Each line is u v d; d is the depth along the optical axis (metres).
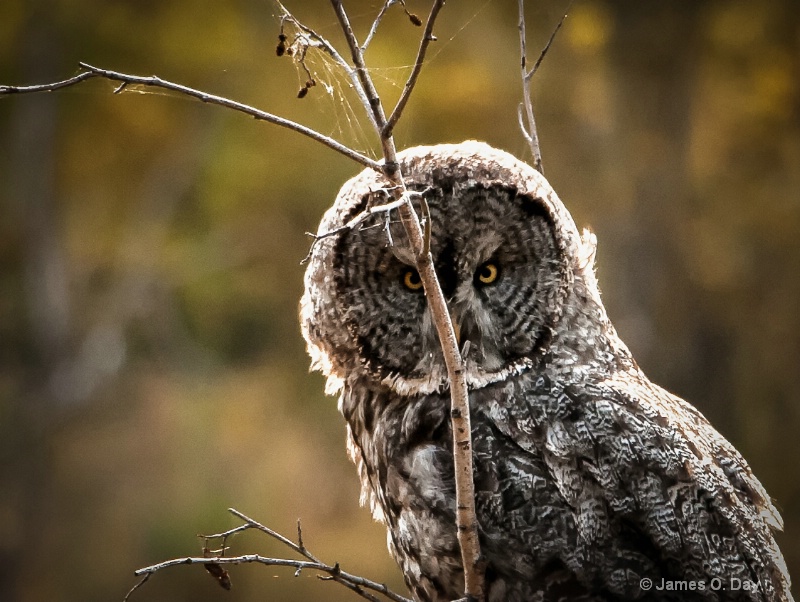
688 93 18.72
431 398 6.34
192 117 20.36
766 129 20.02
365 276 6.39
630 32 18.34
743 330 19.39
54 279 21.36
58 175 21.69
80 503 19.36
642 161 18.64
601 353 6.39
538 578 5.91
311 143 19.19
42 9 20.11
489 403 6.18
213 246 20.30
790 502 18.36
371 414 6.59
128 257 21.06
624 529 5.89
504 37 17.50
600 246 18.69
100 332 20.88
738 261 19.56
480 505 5.98
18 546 18.92
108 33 20.09
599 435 5.96
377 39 16.28
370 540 16.80
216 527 17.00
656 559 5.87
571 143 18.44
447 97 17.02
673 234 18.83
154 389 20.34
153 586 16.92
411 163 6.30
